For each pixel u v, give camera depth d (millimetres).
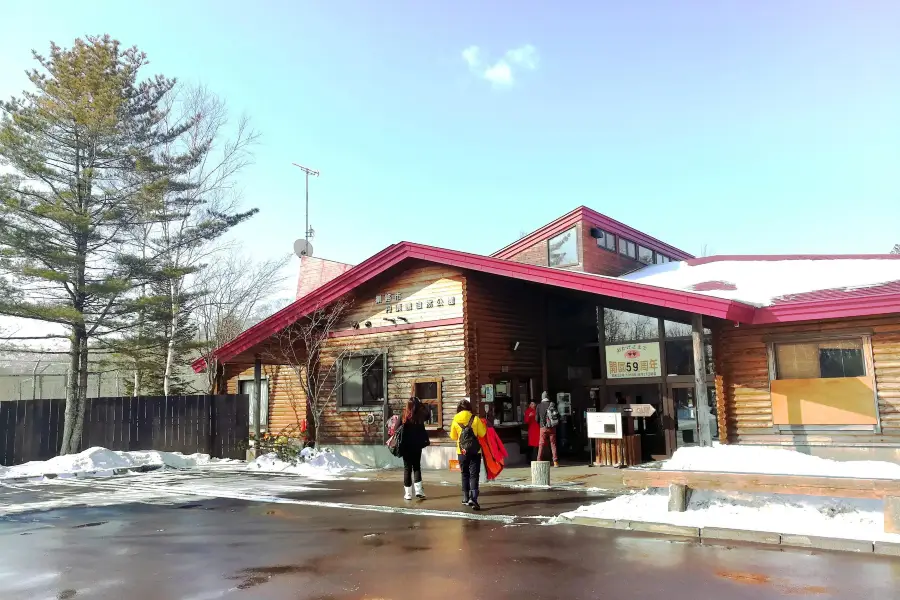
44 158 19422
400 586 5680
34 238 18625
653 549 6883
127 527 8797
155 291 23500
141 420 19297
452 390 15508
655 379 15547
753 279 15758
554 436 14961
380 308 17203
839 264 16062
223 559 6852
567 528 8109
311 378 18781
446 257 15508
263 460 17000
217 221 23484
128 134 21391
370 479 13984
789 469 8203
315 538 7832
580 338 17109
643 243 22750
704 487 7988
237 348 18344
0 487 13734
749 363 13352
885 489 6867
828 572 5875
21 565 6691
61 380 30594
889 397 11828
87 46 20719
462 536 7750
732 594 5289
